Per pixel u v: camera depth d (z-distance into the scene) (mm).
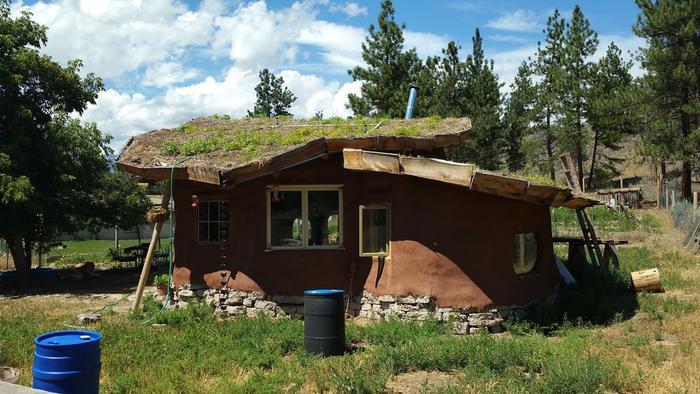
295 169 12188
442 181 10789
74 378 5715
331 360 8625
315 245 12234
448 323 10953
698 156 36812
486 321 11109
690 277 15227
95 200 20391
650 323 10648
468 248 11250
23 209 18281
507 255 11484
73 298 16125
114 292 17297
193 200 12664
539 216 12484
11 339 9734
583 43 45406
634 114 40250
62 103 20047
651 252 20172
